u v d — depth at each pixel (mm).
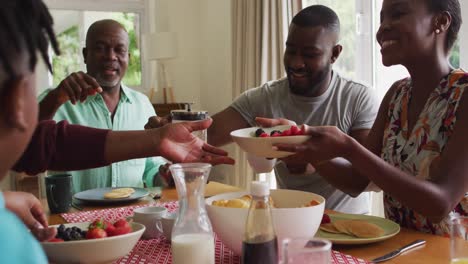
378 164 1280
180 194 973
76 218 1499
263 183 911
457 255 1045
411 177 1308
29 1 498
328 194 2041
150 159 2471
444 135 1458
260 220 900
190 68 4816
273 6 3412
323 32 1966
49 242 953
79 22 4301
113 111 2557
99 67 2471
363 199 2104
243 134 1387
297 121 2107
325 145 1257
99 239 958
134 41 4547
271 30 3445
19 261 421
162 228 1248
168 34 4211
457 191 1334
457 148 1363
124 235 990
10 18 469
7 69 463
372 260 1079
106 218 1488
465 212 1473
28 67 491
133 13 4531
